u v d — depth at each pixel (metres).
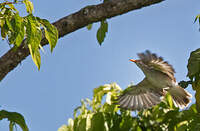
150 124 11.80
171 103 11.88
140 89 11.74
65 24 9.12
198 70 8.13
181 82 9.67
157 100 11.64
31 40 6.98
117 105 11.70
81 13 9.20
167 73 10.54
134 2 9.17
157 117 11.93
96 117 10.69
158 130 11.68
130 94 11.80
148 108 11.47
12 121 7.48
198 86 8.81
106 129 10.65
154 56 8.35
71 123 11.59
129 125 11.47
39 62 7.11
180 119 10.95
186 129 9.93
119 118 11.52
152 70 10.72
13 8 7.68
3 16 7.39
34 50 7.04
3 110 7.56
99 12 9.19
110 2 9.20
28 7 7.89
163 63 9.98
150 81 11.07
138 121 11.95
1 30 7.51
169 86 10.84
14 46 7.76
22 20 6.95
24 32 6.90
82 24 9.25
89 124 10.61
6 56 8.68
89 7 9.25
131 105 11.58
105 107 11.45
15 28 6.86
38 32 7.03
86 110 11.65
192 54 8.32
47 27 7.20
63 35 9.27
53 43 7.25
